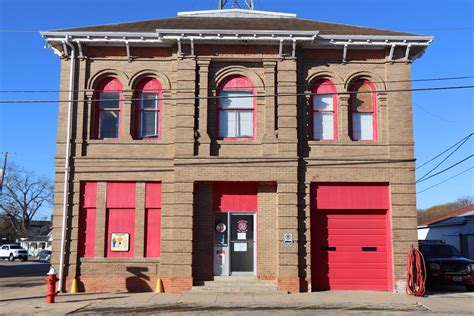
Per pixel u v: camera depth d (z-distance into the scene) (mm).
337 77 18938
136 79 19062
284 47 18750
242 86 18922
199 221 18250
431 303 15297
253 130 18703
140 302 15273
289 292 17375
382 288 18234
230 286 17281
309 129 18734
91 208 18438
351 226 18516
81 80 18875
